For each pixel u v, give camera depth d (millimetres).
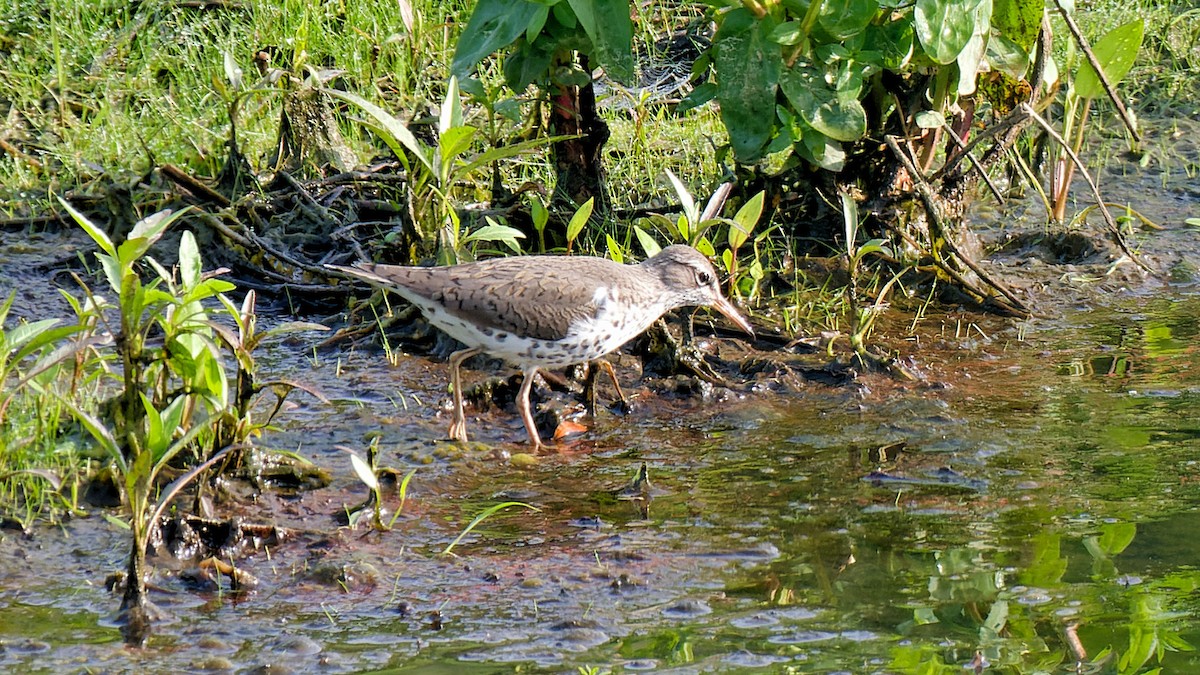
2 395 9289
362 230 14703
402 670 7238
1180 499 9375
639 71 18578
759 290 13734
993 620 7781
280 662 7316
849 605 7984
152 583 8180
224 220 14328
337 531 8914
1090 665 7270
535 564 8547
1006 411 11180
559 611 7934
